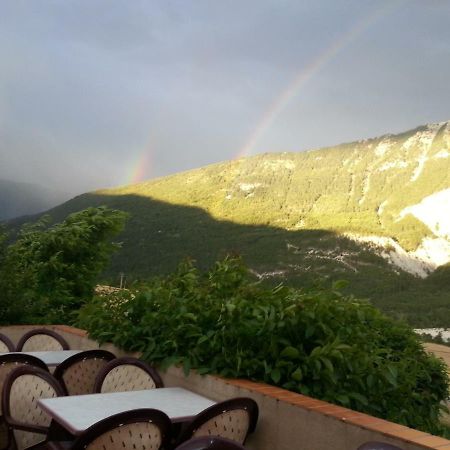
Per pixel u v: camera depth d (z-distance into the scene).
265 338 3.54
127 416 2.48
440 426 4.96
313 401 2.94
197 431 2.69
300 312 3.51
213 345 3.58
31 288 7.83
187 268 4.58
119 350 4.41
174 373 3.79
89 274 9.02
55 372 3.91
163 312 4.09
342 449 2.61
